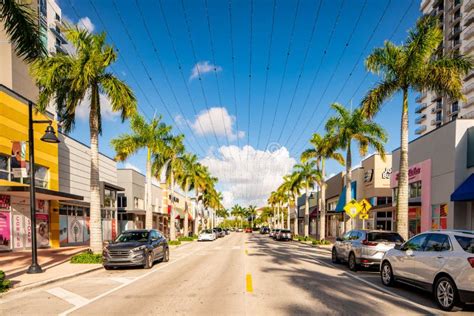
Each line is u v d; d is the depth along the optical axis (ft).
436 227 73.72
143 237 54.95
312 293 31.58
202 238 144.36
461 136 66.90
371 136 89.66
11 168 71.87
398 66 58.18
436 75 55.31
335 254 55.26
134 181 156.76
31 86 103.40
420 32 56.49
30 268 43.50
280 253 76.79
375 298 29.63
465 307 26.04
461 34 234.99
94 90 58.18
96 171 58.95
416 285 29.99
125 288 34.83
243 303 27.66
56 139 46.75
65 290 34.06
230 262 58.65
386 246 43.83
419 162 82.28
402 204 56.65
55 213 88.99
